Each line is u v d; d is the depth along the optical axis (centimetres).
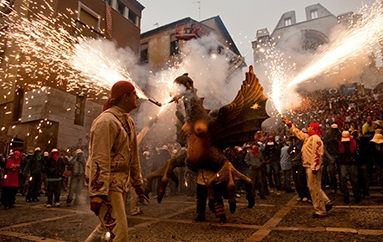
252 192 445
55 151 757
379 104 1628
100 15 1758
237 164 931
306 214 526
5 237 416
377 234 369
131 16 2206
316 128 523
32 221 545
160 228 456
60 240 397
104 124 214
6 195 726
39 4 1336
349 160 634
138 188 258
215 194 471
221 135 470
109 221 210
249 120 480
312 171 489
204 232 421
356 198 629
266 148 906
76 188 782
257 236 385
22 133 1357
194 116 483
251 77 507
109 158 210
